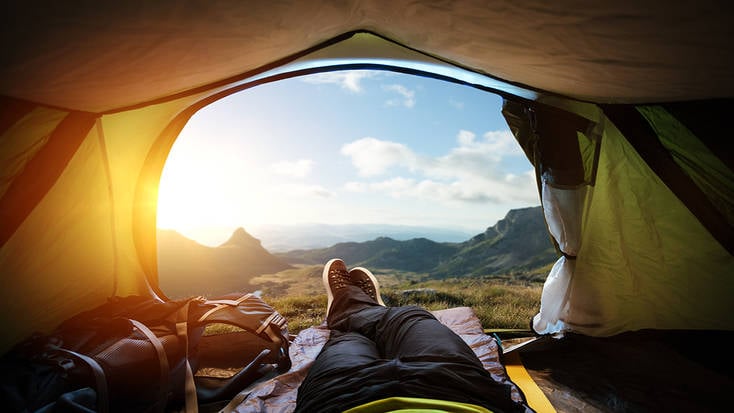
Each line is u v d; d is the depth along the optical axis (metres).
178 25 1.39
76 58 1.45
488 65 2.51
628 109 2.79
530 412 1.63
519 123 3.46
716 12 1.12
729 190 2.66
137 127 2.94
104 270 2.99
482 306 5.29
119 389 1.94
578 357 2.99
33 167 2.12
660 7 1.14
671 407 2.32
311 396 1.47
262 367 2.77
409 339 1.76
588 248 3.08
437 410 1.13
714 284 2.93
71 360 1.91
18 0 0.95
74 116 2.27
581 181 2.95
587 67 1.93
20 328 2.31
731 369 2.67
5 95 1.71
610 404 2.37
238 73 2.66
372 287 3.64
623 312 3.12
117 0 1.08
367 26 2.50
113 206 3.00
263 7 1.49
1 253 2.08
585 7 1.25
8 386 1.72
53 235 2.46
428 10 1.73
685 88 2.16
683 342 3.03
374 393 1.29
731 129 2.48
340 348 1.83
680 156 2.75
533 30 1.58
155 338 2.19
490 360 2.61
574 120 2.92
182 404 2.34
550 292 3.24
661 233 2.99
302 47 2.51
